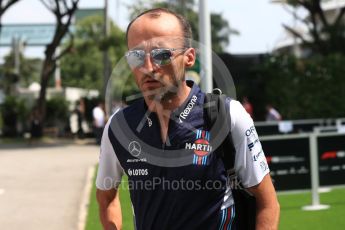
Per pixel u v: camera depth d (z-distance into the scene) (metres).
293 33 35.16
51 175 16.80
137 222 2.80
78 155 23.25
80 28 46.34
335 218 9.61
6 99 39.53
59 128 38.06
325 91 30.23
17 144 31.62
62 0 33.66
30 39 62.72
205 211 2.65
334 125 19.30
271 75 30.47
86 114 36.91
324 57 30.98
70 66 74.56
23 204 11.87
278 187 10.51
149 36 2.63
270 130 17.59
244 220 2.75
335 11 44.66
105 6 33.34
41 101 34.38
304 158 10.62
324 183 10.81
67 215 10.59
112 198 3.06
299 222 9.31
